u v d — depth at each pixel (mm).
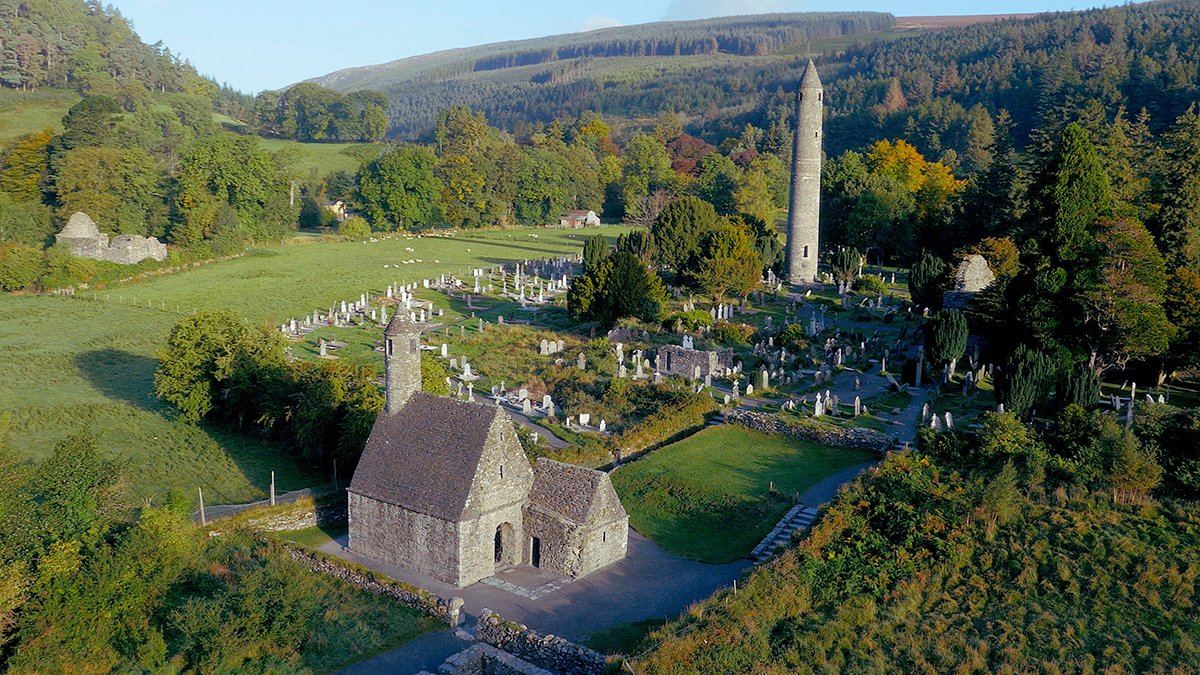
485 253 167250
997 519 46375
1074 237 69938
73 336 98250
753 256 103000
